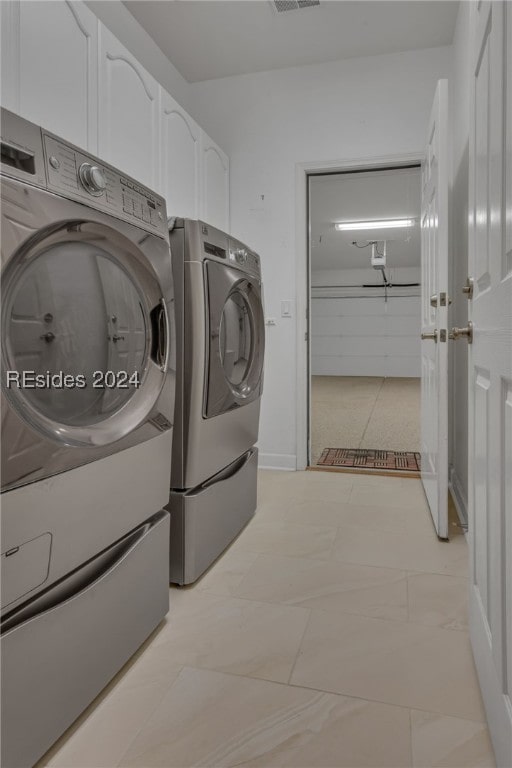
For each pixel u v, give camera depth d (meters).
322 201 5.69
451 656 1.29
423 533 2.11
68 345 1.03
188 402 1.63
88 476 1.06
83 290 1.07
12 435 0.85
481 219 1.17
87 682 1.08
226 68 3.13
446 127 1.98
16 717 0.88
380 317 10.21
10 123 0.86
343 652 1.31
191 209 2.68
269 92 3.16
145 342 1.32
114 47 1.94
